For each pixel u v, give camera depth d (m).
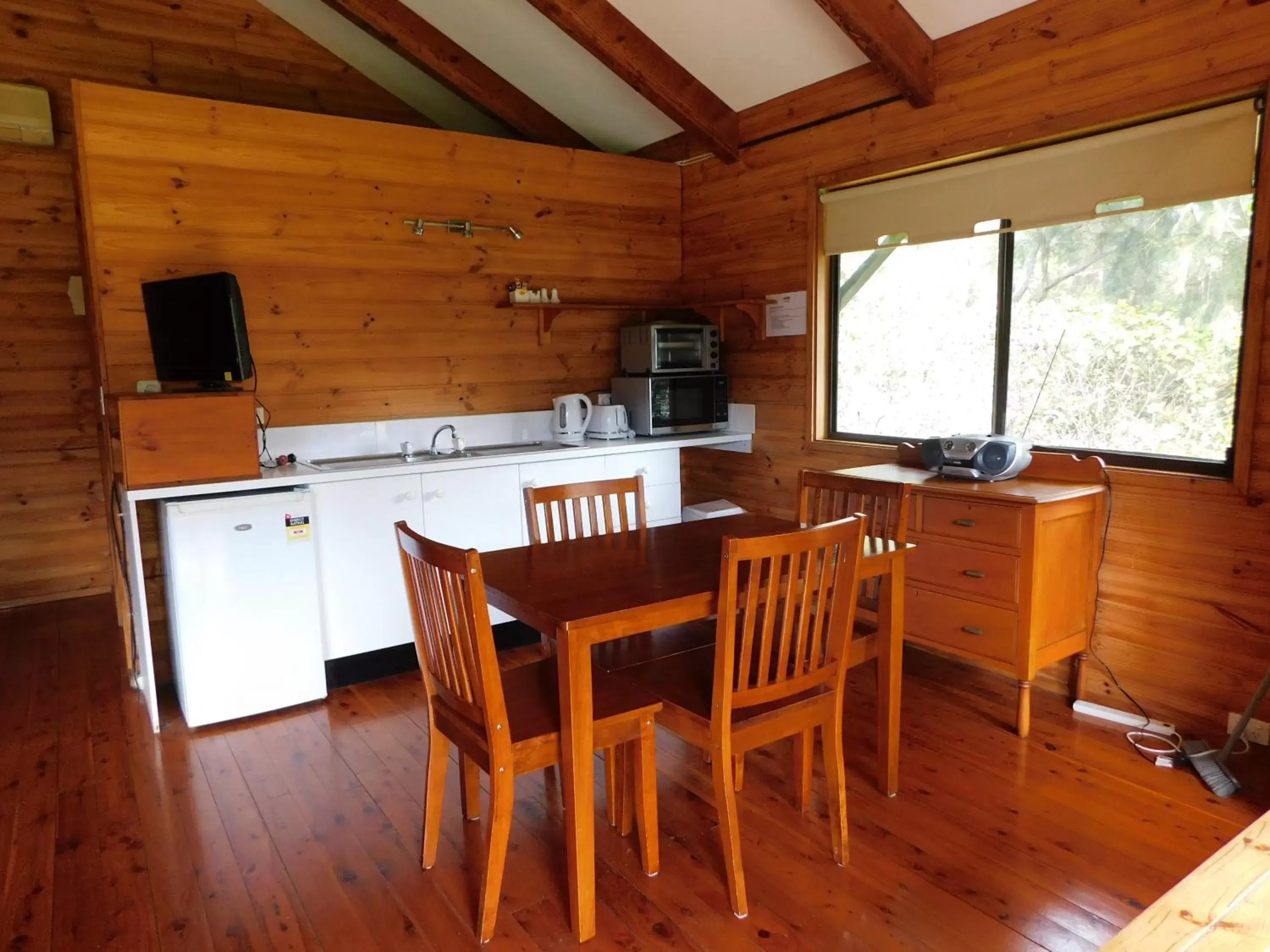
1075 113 2.83
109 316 3.22
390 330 3.84
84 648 3.86
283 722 3.04
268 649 3.05
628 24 3.65
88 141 3.10
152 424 2.89
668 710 2.02
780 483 4.19
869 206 3.59
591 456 3.93
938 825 2.26
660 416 4.16
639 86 3.82
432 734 2.09
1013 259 3.20
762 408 4.25
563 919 1.93
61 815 2.41
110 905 2.00
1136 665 2.85
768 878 2.05
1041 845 2.16
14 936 1.90
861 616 2.60
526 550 2.38
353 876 2.11
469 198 3.97
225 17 4.02
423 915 1.95
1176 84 2.57
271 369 3.56
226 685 2.98
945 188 3.29
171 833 2.31
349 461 3.71
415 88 4.40
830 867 2.09
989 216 3.15
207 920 1.94
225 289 2.88
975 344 3.37
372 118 4.39
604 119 4.45
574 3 3.46
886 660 2.35
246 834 2.30
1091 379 3.02
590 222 4.36
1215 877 1.22
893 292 3.67
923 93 3.22
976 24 3.08
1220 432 2.70
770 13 3.35
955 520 2.88
